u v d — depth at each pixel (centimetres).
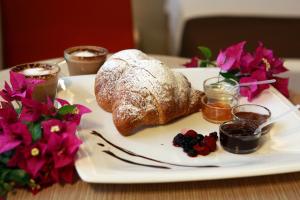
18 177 41
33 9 102
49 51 106
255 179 44
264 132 50
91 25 106
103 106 56
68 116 46
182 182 44
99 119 54
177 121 55
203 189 43
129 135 51
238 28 112
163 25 175
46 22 104
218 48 105
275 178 45
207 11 120
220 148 49
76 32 106
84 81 61
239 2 125
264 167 42
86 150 44
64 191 42
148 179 40
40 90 55
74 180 43
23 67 60
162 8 171
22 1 101
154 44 175
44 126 42
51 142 41
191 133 49
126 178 40
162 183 43
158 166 44
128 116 50
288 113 53
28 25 103
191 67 69
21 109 46
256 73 59
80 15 105
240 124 49
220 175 41
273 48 104
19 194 41
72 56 65
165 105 51
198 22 115
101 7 106
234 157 47
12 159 40
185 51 111
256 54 62
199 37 108
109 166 42
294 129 50
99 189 42
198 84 63
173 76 55
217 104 56
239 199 41
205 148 47
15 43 103
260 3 125
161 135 51
